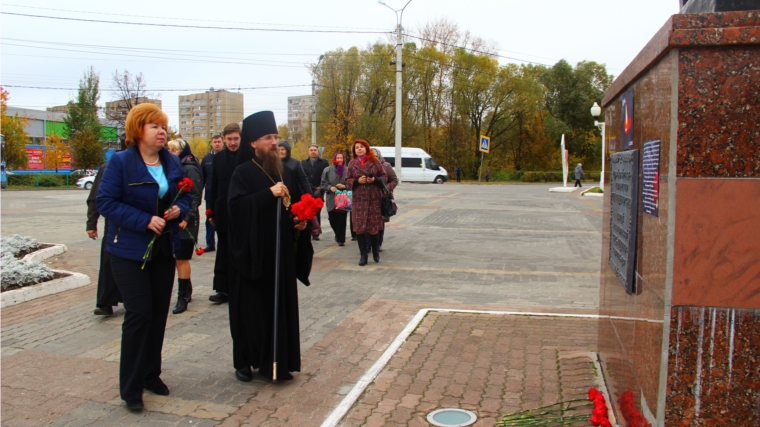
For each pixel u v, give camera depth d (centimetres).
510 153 5694
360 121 4812
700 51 218
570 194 2705
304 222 395
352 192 845
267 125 401
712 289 222
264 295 402
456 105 5181
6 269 647
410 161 4259
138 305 358
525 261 890
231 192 392
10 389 392
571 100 5791
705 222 221
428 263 869
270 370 398
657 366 237
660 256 237
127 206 356
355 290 688
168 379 412
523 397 375
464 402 370
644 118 270
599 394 318
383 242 1079
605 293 387
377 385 397
